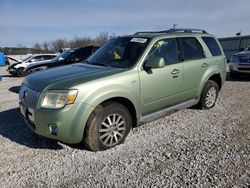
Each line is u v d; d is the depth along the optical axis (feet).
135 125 14.12
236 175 10.33
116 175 10.49
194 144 13.35
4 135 14.94
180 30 18.16
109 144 12.82
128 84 13.08
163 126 16.06
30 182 10.11
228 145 13.17
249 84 31.73
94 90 11.83
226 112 19.01
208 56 18.76
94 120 12.05
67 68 14.74
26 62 57.98
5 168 11.19
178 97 16.33
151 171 10.75
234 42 103.40
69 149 12.94
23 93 13.48
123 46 15.65
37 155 12.38
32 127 12.59
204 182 9.87
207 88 18.99
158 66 13.92
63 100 11.31
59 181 10.14
